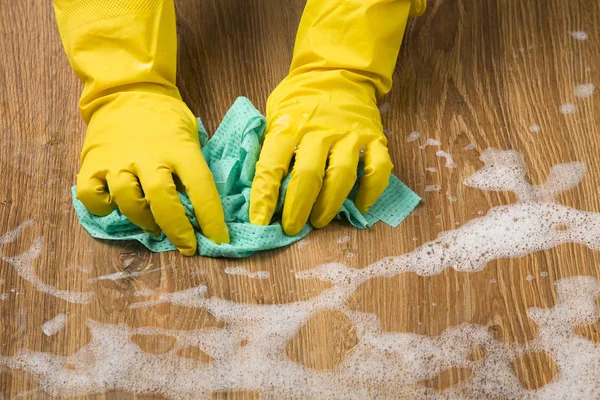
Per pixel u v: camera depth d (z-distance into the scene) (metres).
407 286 0.90
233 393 0.84
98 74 0.94
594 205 0.95
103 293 0.90
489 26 1.10
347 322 0.87
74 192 0.96
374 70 0.97
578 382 0.84
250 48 1.09
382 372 0.84
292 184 0.88
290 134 0.91
